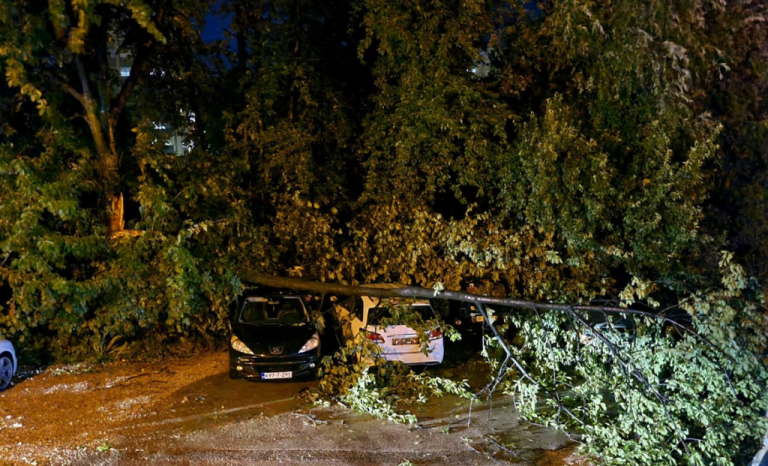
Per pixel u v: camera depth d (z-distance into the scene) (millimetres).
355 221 10945
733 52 11633
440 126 11133
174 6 10781
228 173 11609
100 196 11008
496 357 9875
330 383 9320
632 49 10492
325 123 13336
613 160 10766
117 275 9844
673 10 10680
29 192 8953
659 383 7738
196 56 13328
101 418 8164
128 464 6711
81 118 11367
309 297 11109
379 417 8555
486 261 9664
